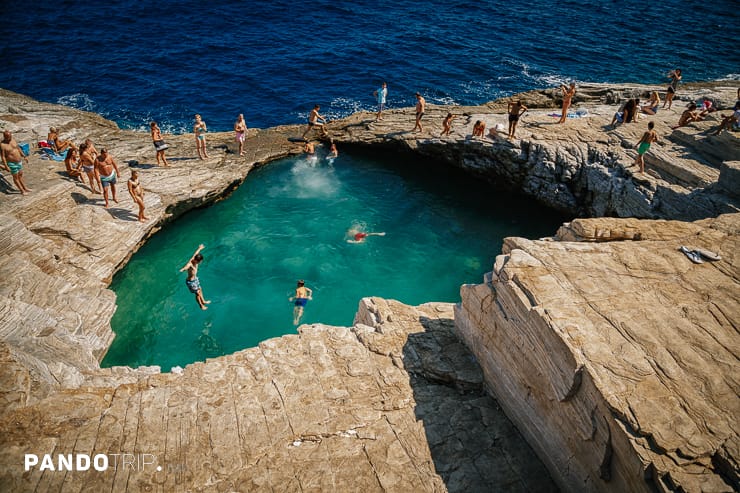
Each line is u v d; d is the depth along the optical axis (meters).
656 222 14.47
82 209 20.91
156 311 19.38
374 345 14.81
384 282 21.31
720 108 30.09
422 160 29.41
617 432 9.16
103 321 17.58
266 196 25.92
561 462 11.02
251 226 23.89
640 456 8.66
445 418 12.65
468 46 43.91
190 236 23.11
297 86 37.16
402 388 13.45
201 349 17.94
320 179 27.48
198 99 35.06
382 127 30.02
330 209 25.31
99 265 19.66
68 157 21.92
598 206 24.39
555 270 12.35
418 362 14.17
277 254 22.30
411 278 21.66
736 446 8.68
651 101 28.53
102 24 44.16
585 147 25.31
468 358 14.19
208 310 19.45
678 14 51.97
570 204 25.52
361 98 36.16
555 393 10.63
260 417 12.24
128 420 11.92
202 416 12.18
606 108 30.61
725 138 22.47
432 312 16.59
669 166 22.62
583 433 10.08
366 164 29.00
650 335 10.61
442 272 22.14
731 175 19.64
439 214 25.70
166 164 25.52
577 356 10.01
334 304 20.12
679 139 24.84
